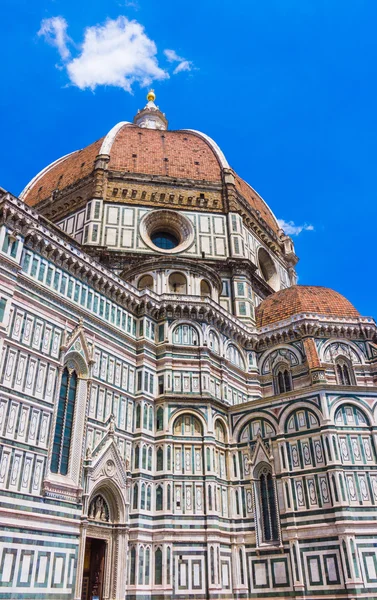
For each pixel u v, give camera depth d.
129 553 41.16
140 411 46.94
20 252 39.75
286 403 49.03
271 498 46.50
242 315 63.69
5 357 36.06
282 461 46.72
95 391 43.53
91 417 42.22
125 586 39.84
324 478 43.75
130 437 45.72
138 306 52.16
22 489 34.16
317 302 63.41
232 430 51.53
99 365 44.94
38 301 40.53
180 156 80.44
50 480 36.16
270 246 82.38
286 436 47.69
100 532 40.16
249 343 61.38
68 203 73.31
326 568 40.50
